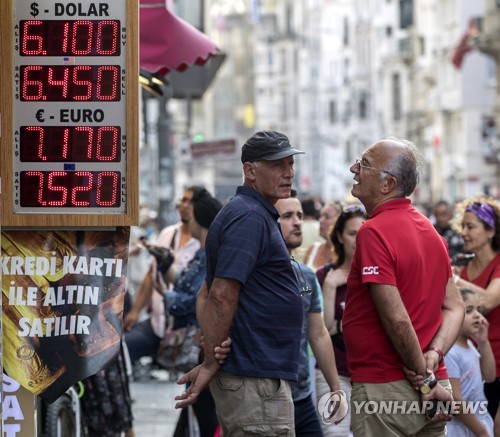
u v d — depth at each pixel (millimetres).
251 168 9422
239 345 9297
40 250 9570
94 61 9531
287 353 9352
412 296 9094
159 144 33906
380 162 9227
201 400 13039
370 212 9359
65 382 9539
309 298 11430
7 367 9531
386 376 9086
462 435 11562
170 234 17891
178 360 13883
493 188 88688
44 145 9492
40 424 13539
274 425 9312
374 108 164125
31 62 9516
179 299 13836
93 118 9508
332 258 13078
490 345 13078
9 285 9531
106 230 9578
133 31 9531
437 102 98062
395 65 119875
